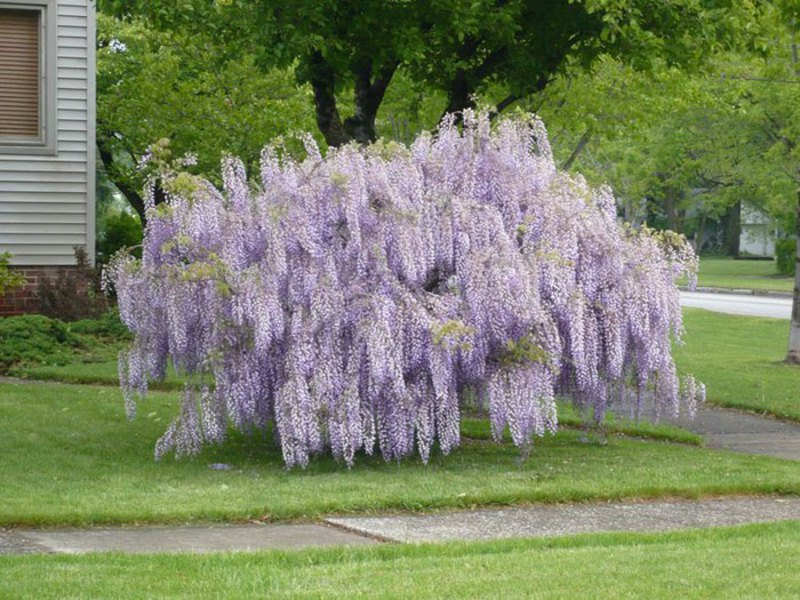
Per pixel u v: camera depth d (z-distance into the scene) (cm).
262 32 1534
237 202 1051
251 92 2428
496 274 1027
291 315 1025
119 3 1617
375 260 1032
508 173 1105
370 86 1769
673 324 1153
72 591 617
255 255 1037
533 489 945
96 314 1875
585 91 2389
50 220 1886
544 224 1090
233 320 1024
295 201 1029
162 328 1069
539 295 1052
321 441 1039
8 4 1850
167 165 1085
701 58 1794
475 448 1193
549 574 668
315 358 1011
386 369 994
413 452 1140
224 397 1044
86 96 1891
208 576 657
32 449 1089
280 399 1019
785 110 2350
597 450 1194
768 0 1778
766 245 8188
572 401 1184
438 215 1065
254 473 1018
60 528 816
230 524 837
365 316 1012
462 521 859
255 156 2420
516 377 1031
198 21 1608
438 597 616
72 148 1889
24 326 1700
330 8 1566
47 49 1866
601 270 1106
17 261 1872
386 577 660
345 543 774
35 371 1557
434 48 1733
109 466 1035
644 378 1136
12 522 814
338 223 1046
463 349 998
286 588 632
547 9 1675
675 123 3158
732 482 1008
